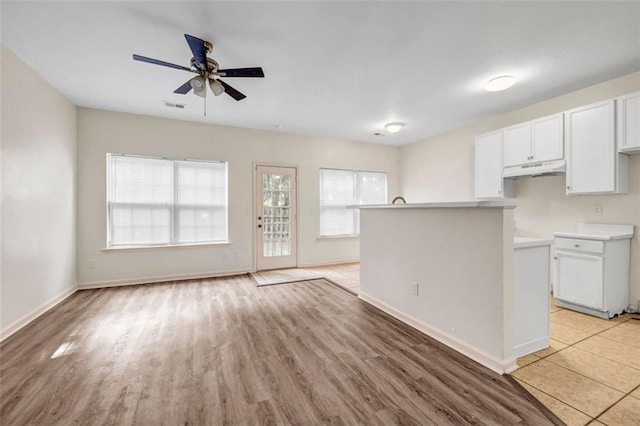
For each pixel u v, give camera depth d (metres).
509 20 2.16
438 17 2.13
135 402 1.59
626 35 2.34
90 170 3.91
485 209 1.95
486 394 1.64
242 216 4.88
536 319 2.13
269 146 5.13
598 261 2.80
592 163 2.99
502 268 1.84
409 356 2.09
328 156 5.68
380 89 3.39
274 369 1.93
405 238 2.73
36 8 1.99
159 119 4.30
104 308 3.13
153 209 4.29
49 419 1.46
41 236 2.99
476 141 4.24
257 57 2.69
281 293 3.74
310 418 1.47
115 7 2.00
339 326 2.65
